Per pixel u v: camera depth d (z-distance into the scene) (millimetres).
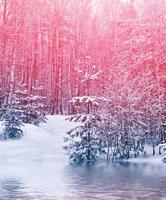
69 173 20781
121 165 25234
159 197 13656
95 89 43188
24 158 27469
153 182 17344
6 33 48688
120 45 47156
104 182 17375
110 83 33875
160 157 28953
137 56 38500
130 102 29672
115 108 29484
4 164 25047
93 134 28562
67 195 14000
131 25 43094
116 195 14031
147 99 32500
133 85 32656
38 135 33469
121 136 29109
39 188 15578
